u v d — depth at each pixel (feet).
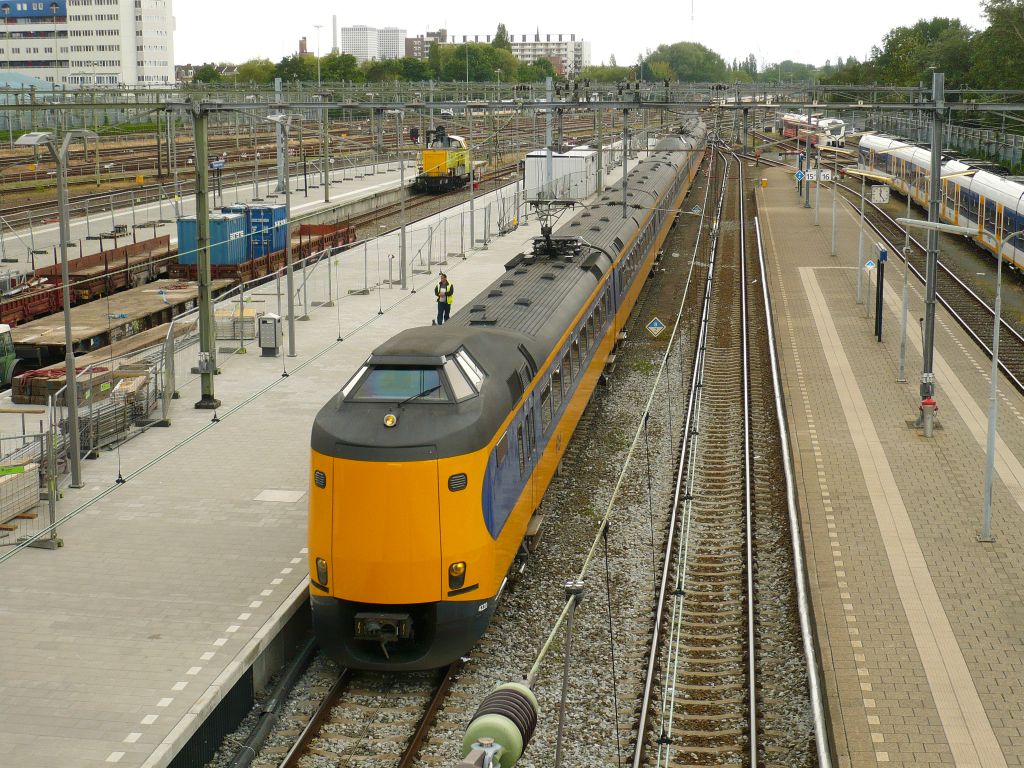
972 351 111.45
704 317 122.62
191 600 52.65
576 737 44.42
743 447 82.23
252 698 48.08
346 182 259.60
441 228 192.75
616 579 59.82
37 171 232.32
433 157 252.62
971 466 76.64
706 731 45.21
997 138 231.71
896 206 230.68
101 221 185.57
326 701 47.01
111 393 79.36
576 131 305.53
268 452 75.56
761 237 185.78
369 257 162.71
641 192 150.20
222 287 134.31
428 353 50.67
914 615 54.13
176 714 42.63
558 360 69.56
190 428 81.10
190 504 65.51
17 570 56.18
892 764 41.60
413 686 49.14
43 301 115.34
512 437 54.39
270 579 55.11
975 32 270.05
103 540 60.08
